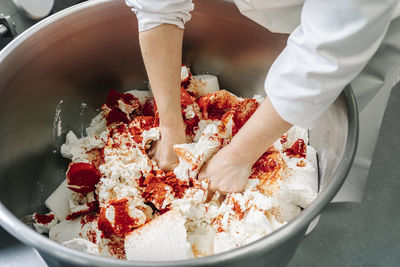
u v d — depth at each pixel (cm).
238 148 63
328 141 72
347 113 62
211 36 86
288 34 76
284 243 48
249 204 67
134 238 61
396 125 129
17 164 71
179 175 72
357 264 99
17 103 71
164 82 69
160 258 59
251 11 69
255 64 88
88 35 79
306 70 46
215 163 68
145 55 67
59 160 84
